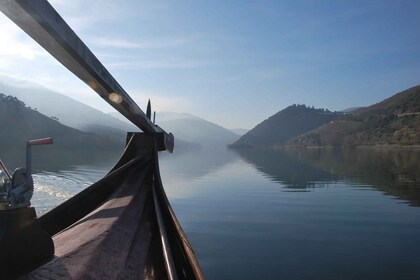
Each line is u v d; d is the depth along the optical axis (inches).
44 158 3137.3
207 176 2140.7
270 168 2827.3
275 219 903.7
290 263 565.6
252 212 998.4
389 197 1293.1
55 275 100.2
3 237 90.0
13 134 5172.2
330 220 890.7
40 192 1149.1
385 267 546.9
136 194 281.9
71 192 1164.5
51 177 1647.4
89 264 126.5
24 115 6077.8
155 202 281.0
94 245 146.5
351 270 531.5
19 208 95.5
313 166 2972.4
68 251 134.2
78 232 167.3
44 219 233.5
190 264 163.0
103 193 296.5
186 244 184.1
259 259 585.0
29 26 115.0
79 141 5984.3
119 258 148.6
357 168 2647.6
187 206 1106.1
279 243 681.6
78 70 164.4
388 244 671.8
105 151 5354.3
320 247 652.1
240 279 496.1
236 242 687.1
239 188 1574.8
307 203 1166.3
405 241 690.2
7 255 92.7
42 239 102.9
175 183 1759.4
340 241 693.3
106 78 196.2
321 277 502.6
